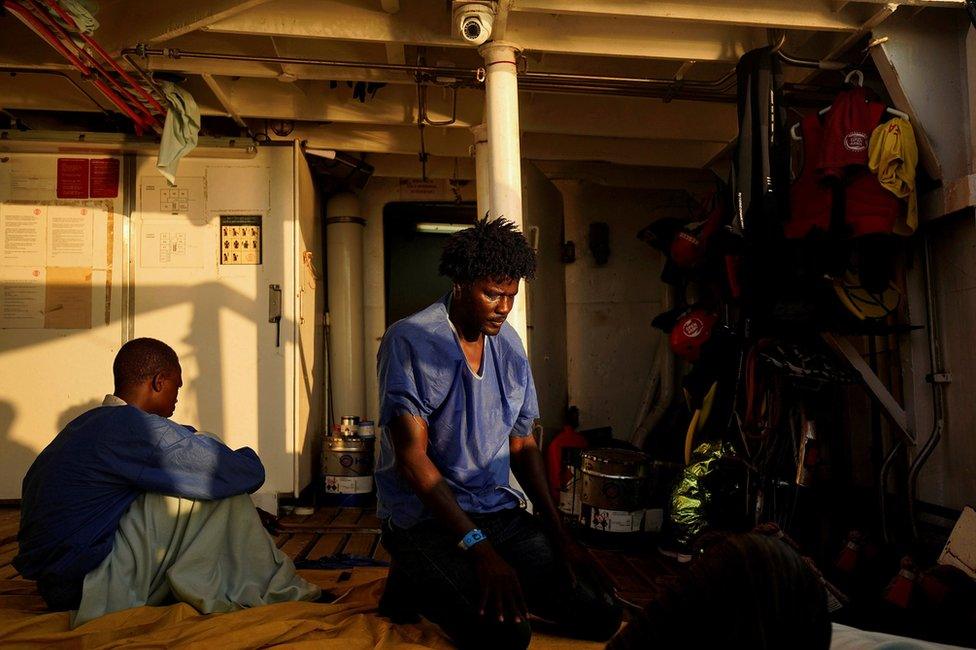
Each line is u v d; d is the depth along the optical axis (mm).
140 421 2779
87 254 5762
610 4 4094
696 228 5750
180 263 5812
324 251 7211
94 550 2697
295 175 5883
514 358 2592
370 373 7270
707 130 5984
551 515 2619
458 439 2457
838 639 1849
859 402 5301
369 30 4398
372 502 6133
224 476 2869
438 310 2479
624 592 3615
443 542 2363
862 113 4199
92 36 4207
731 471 4457
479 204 5840
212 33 4914
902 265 4695
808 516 4312
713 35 4715
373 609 2824
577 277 7426
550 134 6449
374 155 7137
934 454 4527
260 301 5816
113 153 5816
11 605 2982
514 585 2158
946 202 4215
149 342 2980
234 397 5766
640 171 7160
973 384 4180
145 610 2619
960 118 4305
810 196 4320
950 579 3127
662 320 5977
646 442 7012
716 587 836
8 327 5699
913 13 4340
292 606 2764
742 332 4875
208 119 6480
